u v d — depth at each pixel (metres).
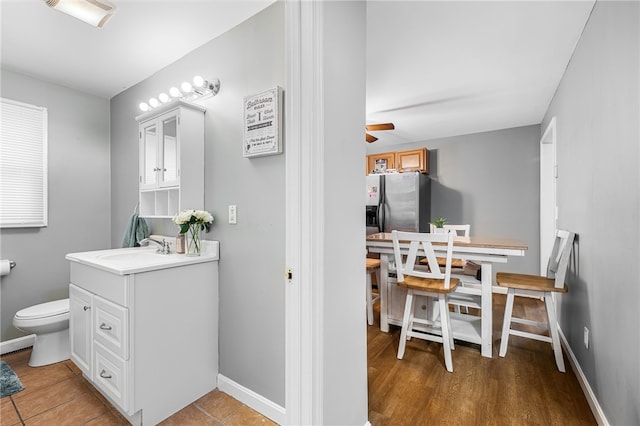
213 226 1.93
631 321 1.26
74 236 2.72
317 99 1.13
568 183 2.36
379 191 4.39
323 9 1.14
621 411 1.34
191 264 1.76
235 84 1.81
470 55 2.26
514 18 1.84
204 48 2.00
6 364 2.18
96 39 1.97
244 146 1.69
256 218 1.69
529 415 1.60
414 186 4.15
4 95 2.35
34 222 2.49
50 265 2.58
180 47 2.05
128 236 2.46
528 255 3.95
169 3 1.62
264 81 1.66
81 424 1.58
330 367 1.20
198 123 1.96
